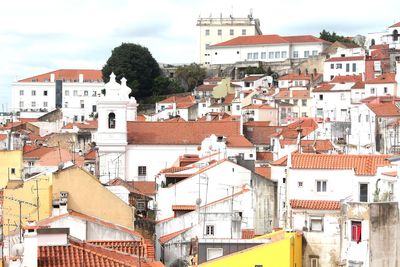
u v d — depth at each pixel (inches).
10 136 6747.1
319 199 2839.6
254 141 6988.2
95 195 2938.0
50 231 2162.9
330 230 2682.1
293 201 2797.7
